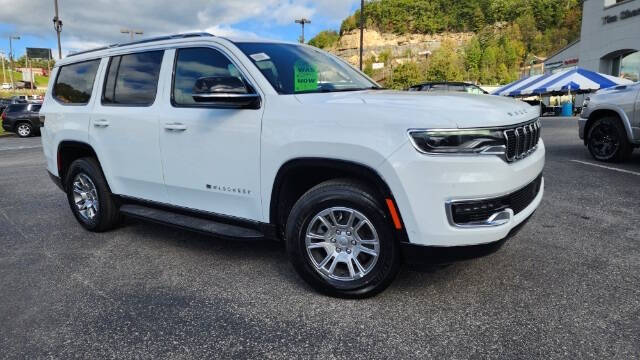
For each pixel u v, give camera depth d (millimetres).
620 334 2674
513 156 3008
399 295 3227
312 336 2758
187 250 4312
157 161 4102
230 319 2990
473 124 2777
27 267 4004
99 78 4707
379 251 3033
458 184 2750
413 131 2775
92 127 4668
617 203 5441
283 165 3250
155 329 2896
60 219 5590
